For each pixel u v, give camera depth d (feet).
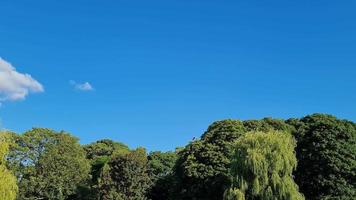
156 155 319.68
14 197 173.06
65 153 286.05
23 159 276.62
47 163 277.44
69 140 292.20
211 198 223.51
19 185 266.16
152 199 276.21
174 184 246.27
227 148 230.48
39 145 284.61
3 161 181.27
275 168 182.50
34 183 268.82
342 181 220.02
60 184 276.41
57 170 278.46
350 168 221.87
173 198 241.76
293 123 262.88
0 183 169.17
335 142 226.58
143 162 256.52
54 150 282.56
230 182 190.29
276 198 178.19
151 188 272.10
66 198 286.25
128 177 250.16
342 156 223.30
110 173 253.24
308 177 226.38
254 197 182.39
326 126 232.73
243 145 189.37
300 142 237.66
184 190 232.12
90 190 275.59
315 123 236.84
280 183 179.63
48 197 272.92
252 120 254.47
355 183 222.69
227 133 237.45
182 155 245.65
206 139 241.55
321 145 226.79
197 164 231.09
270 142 188.03
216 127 247.70
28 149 278.46
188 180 233.76
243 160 184.55
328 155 223.51
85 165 294.25
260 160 181.06
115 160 255.91
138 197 248.93
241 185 181.37
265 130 245.65
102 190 251.60
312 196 224.53
